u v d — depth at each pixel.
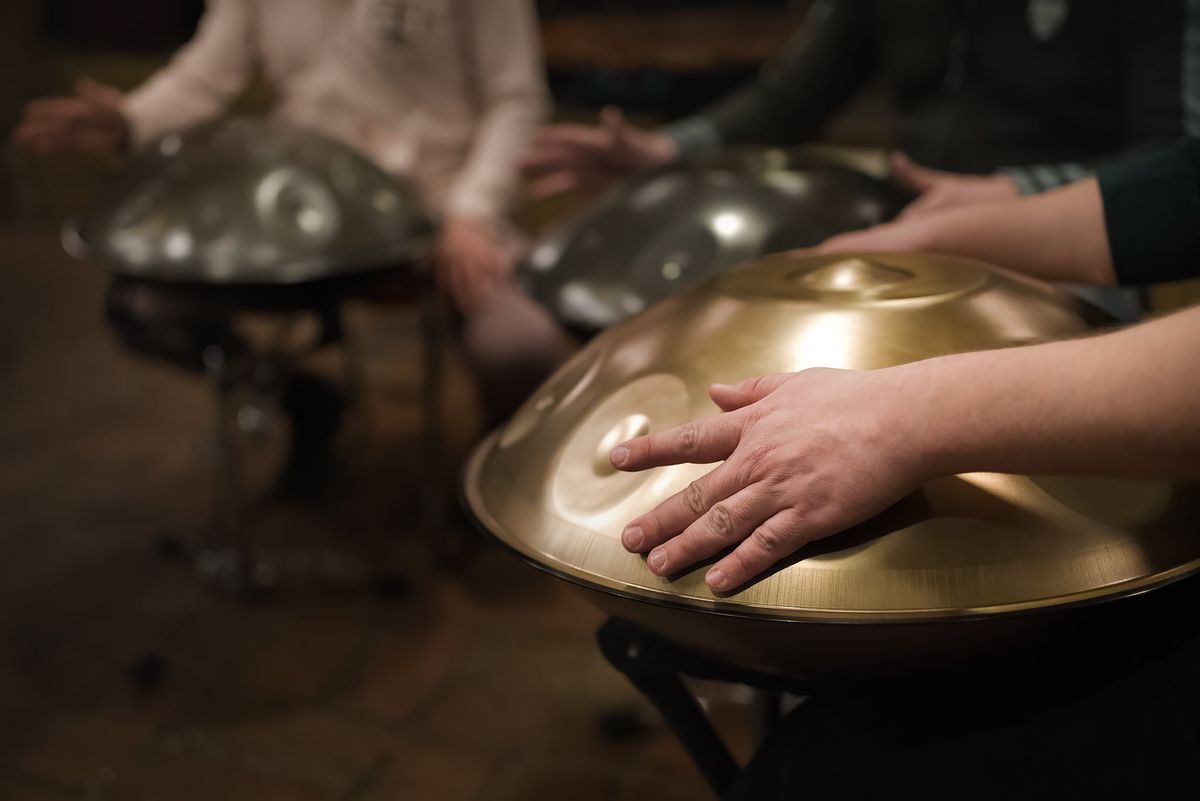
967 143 1.32
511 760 1.44
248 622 1.75
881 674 0.56
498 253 1.78
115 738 1.47
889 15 1.41
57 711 1.53
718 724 1.47
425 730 1.50
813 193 1.12
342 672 1.63
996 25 1.27
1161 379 0.47
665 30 3.01
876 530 0.50
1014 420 0.48
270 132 1.54
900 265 0.66
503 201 1.90
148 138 1.85
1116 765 0.53
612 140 1.41
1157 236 0.71
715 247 1.08
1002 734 0.55
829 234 1.08
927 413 0.49
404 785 1.40
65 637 1.70
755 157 1.20
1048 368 0.49
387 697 1.57
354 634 1.72
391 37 1.92
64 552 1.95
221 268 1.37
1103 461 0.48
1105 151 1.23
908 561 0.50
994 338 0.58
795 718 0.59
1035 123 1.26
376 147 1.94
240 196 1.41
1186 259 0.70
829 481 0.49
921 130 1.40
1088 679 0.57
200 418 2.54
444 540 1.91
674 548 0.51
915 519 0.50
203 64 1.98
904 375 0.50
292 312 1.50
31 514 2.09
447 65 1.96
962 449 0.49
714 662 0.62
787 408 0.51
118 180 1.52
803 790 0.55
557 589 1.86
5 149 3.92
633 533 0.53
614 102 3.42
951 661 0.54
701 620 0.52
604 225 1.17
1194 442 0.47
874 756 0.55
